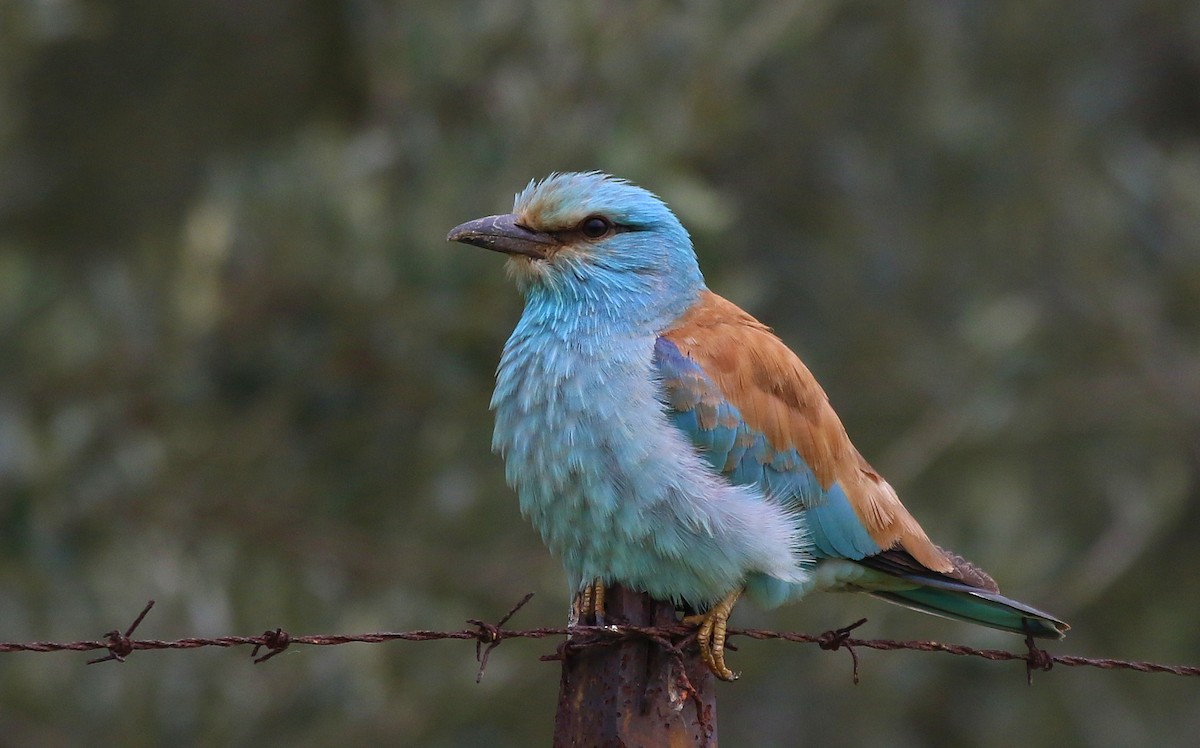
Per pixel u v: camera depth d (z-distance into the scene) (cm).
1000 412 1377
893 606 1273
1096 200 1534
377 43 1289
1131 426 1540
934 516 1377
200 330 1189
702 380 735
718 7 1212
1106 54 1666
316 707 1202
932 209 1510
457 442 1241
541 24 1209
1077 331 1538
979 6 1544
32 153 1529
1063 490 1555
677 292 786
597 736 623
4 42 1245
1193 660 1614
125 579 1192
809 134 1482
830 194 1495
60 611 1189
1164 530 1587
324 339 1202
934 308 1488
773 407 752
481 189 1175
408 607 1232
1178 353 1527
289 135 1472
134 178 1572
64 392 1232
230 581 1215
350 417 1238
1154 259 1556
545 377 745
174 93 1602
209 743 1183
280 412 1235
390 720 1215
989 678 1570
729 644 712
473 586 1260
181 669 1186
